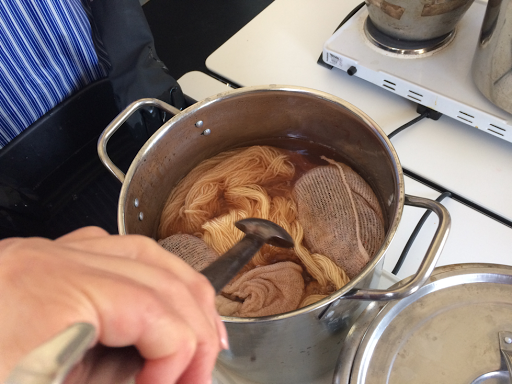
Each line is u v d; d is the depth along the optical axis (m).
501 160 0.59
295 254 0.51
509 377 0.34
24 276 0.16
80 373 0.16
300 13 0.81
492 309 0.38
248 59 0.75
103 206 0.68
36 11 0.54
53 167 0.65
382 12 0.60
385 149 0.44
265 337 0.37
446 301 0.39
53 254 0.17
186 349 0.16
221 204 0.58
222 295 0.47
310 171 0.57
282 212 0.55
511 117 0.56
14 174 0.60
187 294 0.18
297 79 0.71
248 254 0.28
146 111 0.65
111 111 0.69
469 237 0.53
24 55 0.56
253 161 0.61
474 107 0.57
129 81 0.64
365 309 0.40
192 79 0.74
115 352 0.17
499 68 0.51
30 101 0.61
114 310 0.15
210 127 0.54
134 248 0.20
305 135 0.60
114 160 0.72
